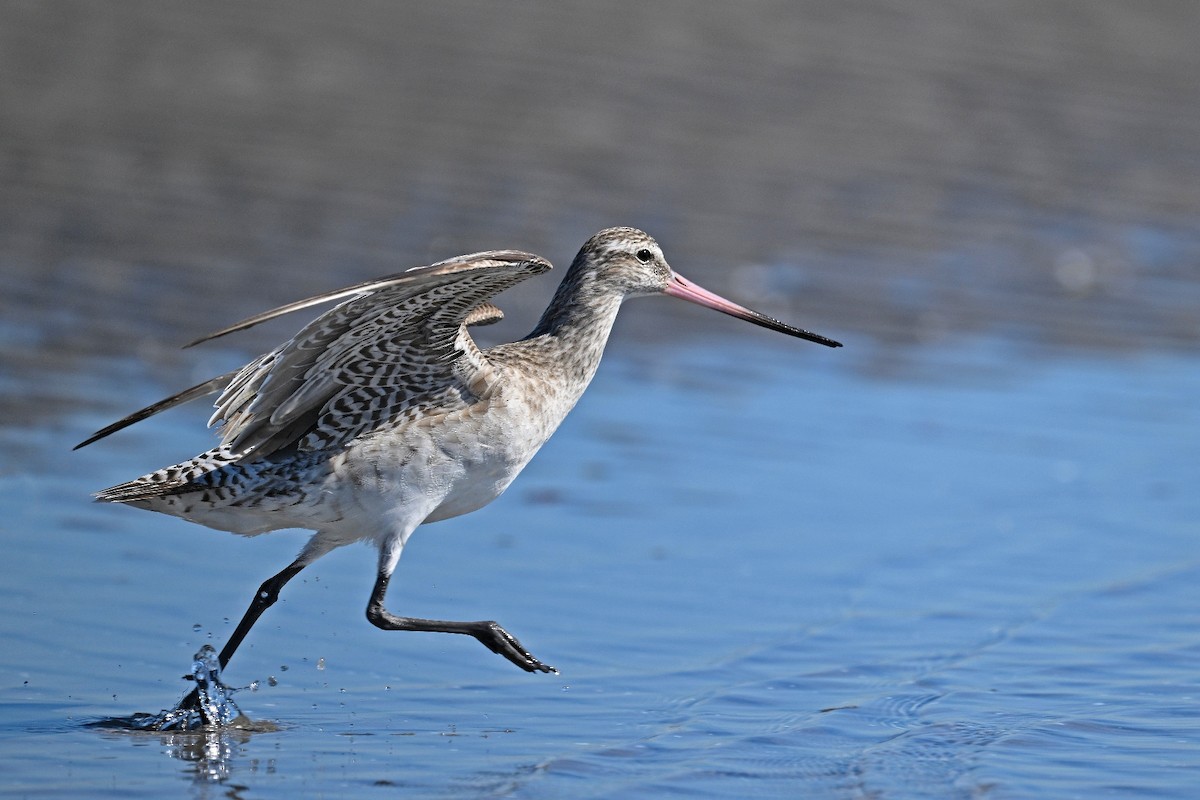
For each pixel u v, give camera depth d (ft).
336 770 30.17
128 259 56.39
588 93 75.51
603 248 36.88
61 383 48.16
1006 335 58.39
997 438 49.96
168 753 30.76
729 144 71.61
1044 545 42.45
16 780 29.32
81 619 36.29
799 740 31.60
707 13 88.69
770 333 57.21
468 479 34.40
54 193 60.85
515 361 35.35
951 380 54.60
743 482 46.09
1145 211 69.82
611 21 85.87
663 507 44.29
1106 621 37.76
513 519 43.34
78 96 70.08
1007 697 33.63
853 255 62.90
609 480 45.91
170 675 34.24
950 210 67.82
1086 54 88.69
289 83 73.67
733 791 29.48
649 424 49.80
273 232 59.31
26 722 31.81
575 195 64.64
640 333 56.34
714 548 41.81
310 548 34.58
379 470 33.60
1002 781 29.81
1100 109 80.59
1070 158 74.38
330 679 34.60
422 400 33.68
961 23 91.40
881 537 42.70
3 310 52.24
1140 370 56.13
